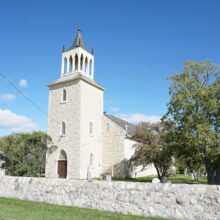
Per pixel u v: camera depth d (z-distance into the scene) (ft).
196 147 54.60
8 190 48.78
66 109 110.93
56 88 117.39
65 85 114.42
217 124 55.72
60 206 38.58
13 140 74.59
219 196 28.22
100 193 37.32
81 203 38.73
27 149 74.74
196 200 29.66
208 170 57.16
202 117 55.11
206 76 62.28
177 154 61.62
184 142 59.36
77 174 99.71
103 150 116.26
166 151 71.87
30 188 45.68
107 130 117.60
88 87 114.11
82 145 103.65
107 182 37.47
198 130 52.85
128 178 107.86
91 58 125.39
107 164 113.60
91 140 110.22
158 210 31.94
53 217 29.89
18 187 47.44
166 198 31.78
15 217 29.45
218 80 58.08
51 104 116.88
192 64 61.57
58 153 107.65
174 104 59.88
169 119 62.59
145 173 127.85
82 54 119.75
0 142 72.90
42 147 81.30
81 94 108.37
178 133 59.77
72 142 104.78
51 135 112.27
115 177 109.50
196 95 57.26
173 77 61.93
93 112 114.93
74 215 31.60
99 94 122.01
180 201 30.66
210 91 57.21
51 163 107.76
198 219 29.01
